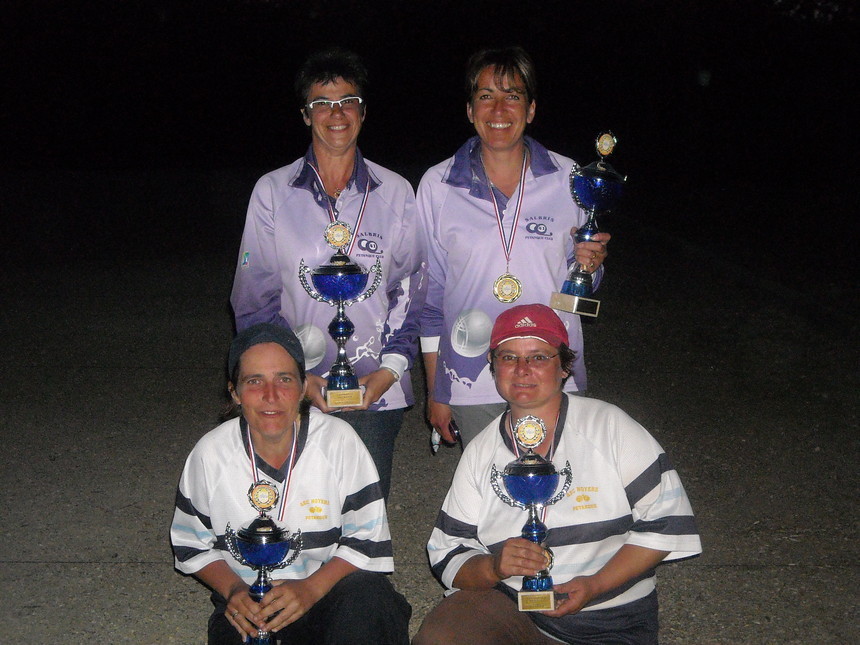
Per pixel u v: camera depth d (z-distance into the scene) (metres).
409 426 6.58
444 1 32.91
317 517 3.33
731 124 23.72
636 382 7.42
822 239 12.66
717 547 4.82
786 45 24.36
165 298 10.23
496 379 3.30
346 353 3.80
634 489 3.20
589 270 3.83
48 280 11.05
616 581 3.15
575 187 3.83
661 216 14.85
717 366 7.80
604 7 28.42
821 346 8.26
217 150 27.20
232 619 3.16
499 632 3.13
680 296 10.11
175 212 16.48
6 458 5.94
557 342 3.24
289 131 29.64
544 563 3.04
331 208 3.74
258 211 3.75
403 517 5.23
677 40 26.25
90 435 6.34
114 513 5.22
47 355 8.14
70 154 25.98
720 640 4.04
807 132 22.23
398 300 3.90
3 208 16.67
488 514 3.31
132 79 30.62
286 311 3.82
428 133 29.38
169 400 7.05
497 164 3.86
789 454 5.98
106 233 14.36
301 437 3.33
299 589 3.18
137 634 4.13
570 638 3.22
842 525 5.03
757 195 16.75
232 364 3.27
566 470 3.20
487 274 3.86
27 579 4.54
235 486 3.33
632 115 26.52
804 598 4.34
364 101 3.68
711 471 5.75
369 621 3.17
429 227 3.92
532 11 30.88
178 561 3.37
